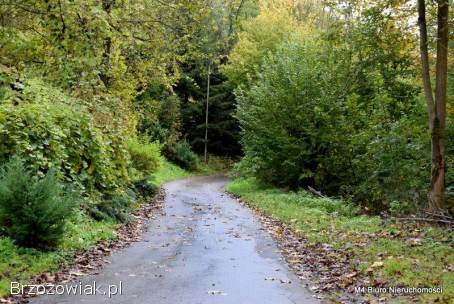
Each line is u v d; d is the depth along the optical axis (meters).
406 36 13.98
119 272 7.81
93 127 12.71
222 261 8.74
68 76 8.71
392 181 15.20
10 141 10.05
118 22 9.72
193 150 50.09
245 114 24.31
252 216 15.27
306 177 22.09
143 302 6.27
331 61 21.94
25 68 10.13
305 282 7.29
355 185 19.16
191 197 21.59
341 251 9.10
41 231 8.12
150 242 10.62
